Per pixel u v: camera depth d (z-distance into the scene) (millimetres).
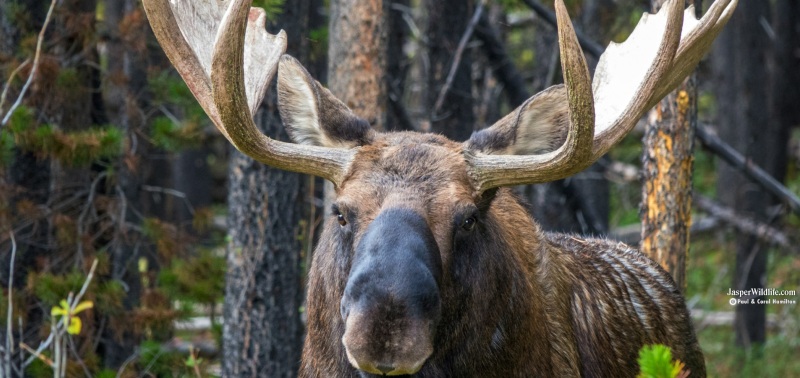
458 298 6750
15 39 12906
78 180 13312
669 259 10648
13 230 12805
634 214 26625
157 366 12891
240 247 12094
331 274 7039
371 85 11273
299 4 12125
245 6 6566
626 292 8922
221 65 6648
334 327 7066
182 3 7777
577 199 17422
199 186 29781
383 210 6426
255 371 12125
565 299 7996
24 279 12992
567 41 6352
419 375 6891
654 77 7000
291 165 7008
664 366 5043
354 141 7215
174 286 13555
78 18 13008
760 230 21156
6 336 12336
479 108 19125
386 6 11336
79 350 12664
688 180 10656
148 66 14039
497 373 7137
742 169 17812
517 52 25016
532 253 7797
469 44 16062
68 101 13062
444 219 6578
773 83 24469
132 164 13203
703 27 7375
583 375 7965
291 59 7535
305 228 13016
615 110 7496
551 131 7395
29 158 13023
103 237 13477
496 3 18656
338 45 11344
